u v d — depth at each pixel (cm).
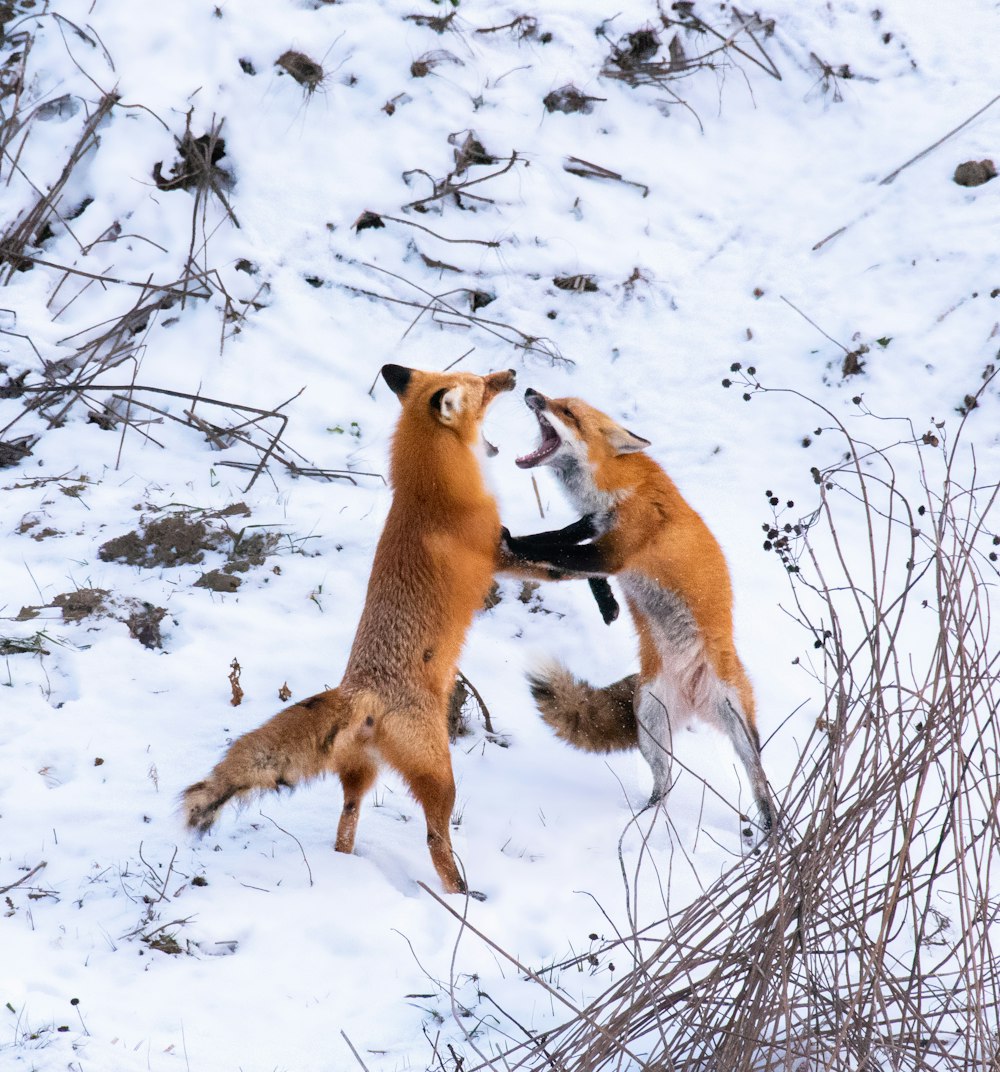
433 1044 1019
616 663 2005
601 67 3122
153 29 3039
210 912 1230
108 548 2075
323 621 1964
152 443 2447
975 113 2914
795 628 2020
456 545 1469
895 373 2511
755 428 2486
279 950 1180
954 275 2628
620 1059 961
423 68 3044
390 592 1430
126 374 2581
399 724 1362
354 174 2906
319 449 2466
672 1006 988
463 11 3167
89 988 1089
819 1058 938
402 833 1490
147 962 1145
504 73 3088
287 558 2106
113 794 1484
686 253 2841
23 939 1164
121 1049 988
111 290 2716
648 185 2958
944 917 1266
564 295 2775
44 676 1738
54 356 2567
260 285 2756
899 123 2969
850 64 3092
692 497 2348
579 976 1156
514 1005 1098
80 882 1284
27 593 1939
